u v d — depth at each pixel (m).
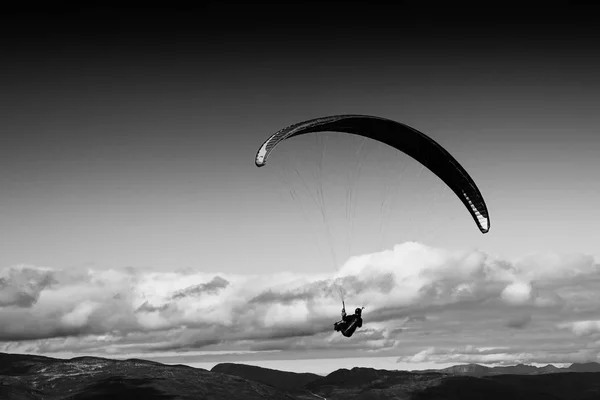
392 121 50.25
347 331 41.97
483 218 54.22
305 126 47.72
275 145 44.31
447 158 52.03
